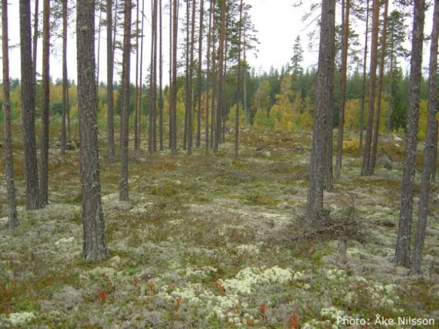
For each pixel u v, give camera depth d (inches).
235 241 385.7
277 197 636.1
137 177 780.6
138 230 414.6
